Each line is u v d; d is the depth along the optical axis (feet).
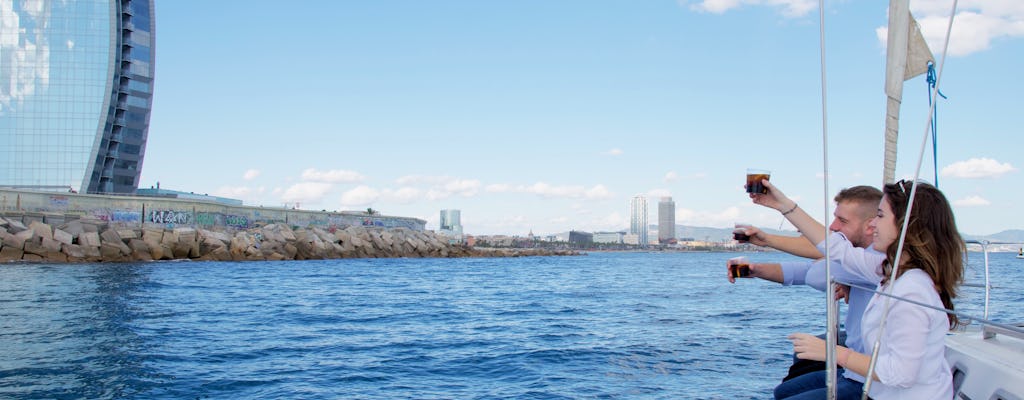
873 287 11.14
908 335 8.81
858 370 9.15
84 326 46.24
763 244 14.24
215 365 31.89
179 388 26.94
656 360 33.76
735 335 43.09
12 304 62.13
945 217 9.18
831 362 8.82
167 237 185.57
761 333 44.06
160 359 33.37
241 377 29.14
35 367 31.12
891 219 9.64
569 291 91.04
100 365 31.60
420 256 302.45
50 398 25.21
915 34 10.75
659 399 25.41
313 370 30.91
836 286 12.37
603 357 34.71
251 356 34.53
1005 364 10.07
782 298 76.28
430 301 72.13
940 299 9.28
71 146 315.99
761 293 85.92
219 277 114.32
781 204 11.85
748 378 29.32
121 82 335.26
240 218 241.35
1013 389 9.13
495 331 45.34
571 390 27.04
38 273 115.14
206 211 225.35
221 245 200.03
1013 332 8.66
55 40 318.04
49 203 191.11
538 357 34.65
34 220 166.91
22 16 316.81
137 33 335.88
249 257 205.57
